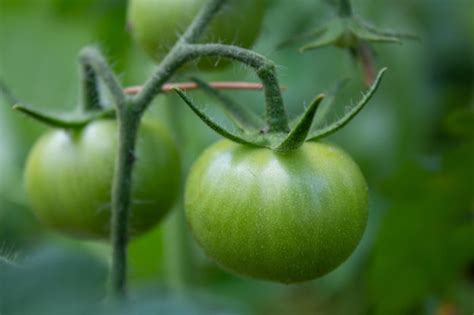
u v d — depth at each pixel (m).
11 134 0.63
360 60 0.46
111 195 0.47
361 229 0.43
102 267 0.38
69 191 0.47
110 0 0.60
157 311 0.36
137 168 0.47
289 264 0.42
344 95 0.58
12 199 0.63
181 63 0.44
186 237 0.54
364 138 0.59
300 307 0.59
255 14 0.47
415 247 0.53
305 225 0.42
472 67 0.64
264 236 0.42
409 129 0.59
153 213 0.48
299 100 0.59
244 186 0.42
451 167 0.52
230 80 0.55
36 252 0.39
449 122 0.52
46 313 0.37
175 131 0.54
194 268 0.55
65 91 0.63
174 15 0.47
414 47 0.60
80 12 0.61
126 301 0.37
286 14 0.58
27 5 0.62
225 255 0.43
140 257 0.59
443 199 0.53
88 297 0.37
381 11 0.59
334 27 0.45
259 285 0.59
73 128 0.47
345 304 0.58
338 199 0.42
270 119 0.43
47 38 0.63
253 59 0.43
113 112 0.48
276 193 0.42
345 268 0.56
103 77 0.45
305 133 0.42
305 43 0.46
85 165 0.47
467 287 0.55
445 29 0.64
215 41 0.47
